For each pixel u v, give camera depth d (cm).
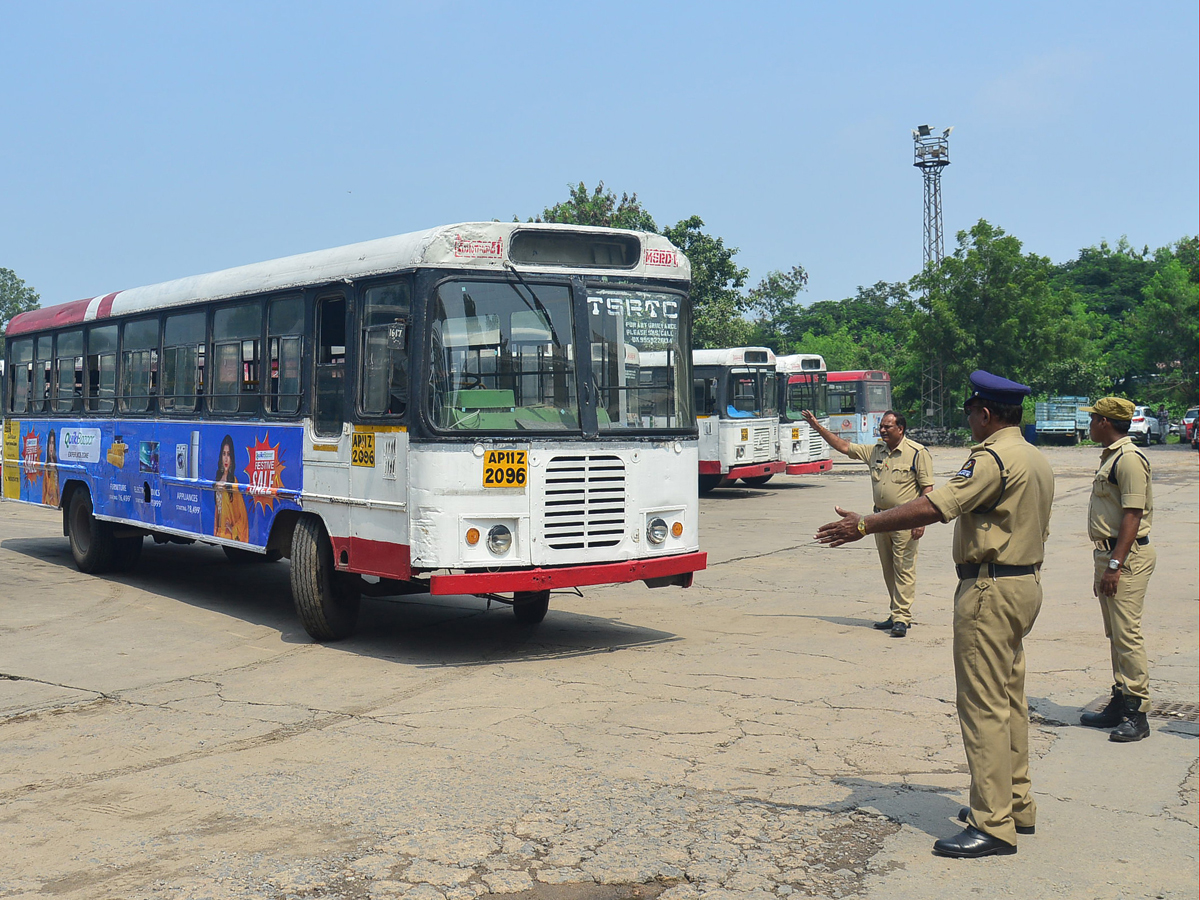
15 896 428
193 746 636
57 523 1967
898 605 932
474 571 814
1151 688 739
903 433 925
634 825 490
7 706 736
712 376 2498
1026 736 479
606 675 791
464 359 827
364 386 880
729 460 2472
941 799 523
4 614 1086
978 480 458
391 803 524
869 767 570
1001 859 454
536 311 852
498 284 841
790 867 445
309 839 480
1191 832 484
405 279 834
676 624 1002
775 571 1352
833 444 977
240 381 1055
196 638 966
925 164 5806
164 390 1193
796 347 7525
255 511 1016
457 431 812
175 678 814
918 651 866
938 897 417
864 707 691
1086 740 625
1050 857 456
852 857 455
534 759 590
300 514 955
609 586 1242
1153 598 1089
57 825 507
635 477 881
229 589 1251
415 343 816
